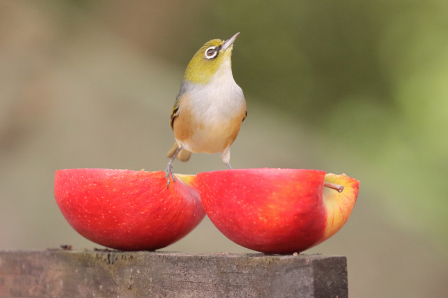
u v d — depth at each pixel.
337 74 18.09
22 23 14.17
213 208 3.93
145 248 4.59
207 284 3.96
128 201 4.26
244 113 6.02
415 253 10.30
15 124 11.87
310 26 18.12
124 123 12.40
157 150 11.84
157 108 13.31
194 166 11.50
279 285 3.63
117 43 16.88
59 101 12.48
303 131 15.81
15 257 4.89
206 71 5.85
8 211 10.15
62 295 4.64
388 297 9.52
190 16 18.42
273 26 18.12
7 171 11.02
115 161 11.45
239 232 3.85
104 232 4.39
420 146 16.92
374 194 12.30
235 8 18.27
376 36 18.14
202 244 9.61
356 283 9.66
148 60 16.97
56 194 4.55
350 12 18.20
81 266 4.56
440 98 17.27
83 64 14.08
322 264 3.54
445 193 15.70
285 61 18.03
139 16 18.31
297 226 3.69
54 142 11.70
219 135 5.96
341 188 3.96
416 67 17.81
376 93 17.98
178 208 4.39
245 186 3.70
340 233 10.55
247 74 17.98
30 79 12.77
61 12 15.74
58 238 9.75
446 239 11.27
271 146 13.23
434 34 17.98
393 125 17.33
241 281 3.80
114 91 13.38
